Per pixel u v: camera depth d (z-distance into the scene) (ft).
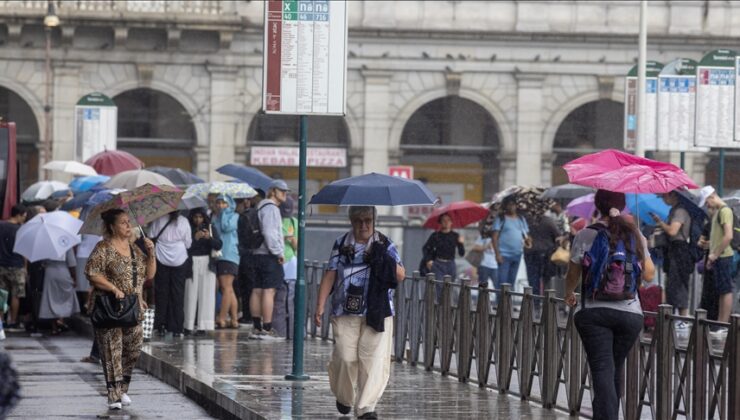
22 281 157.69
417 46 314.55
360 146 314.55
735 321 71.10
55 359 134.00
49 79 300.81
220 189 145.38
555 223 175.32
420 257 237.04
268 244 137.08
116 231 95.50
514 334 96.63
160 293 137.69
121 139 317.42
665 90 189.47
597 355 76.18
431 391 99.50
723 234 130.31
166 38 307.58
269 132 319.68
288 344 134.21
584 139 327.67
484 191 328.70
